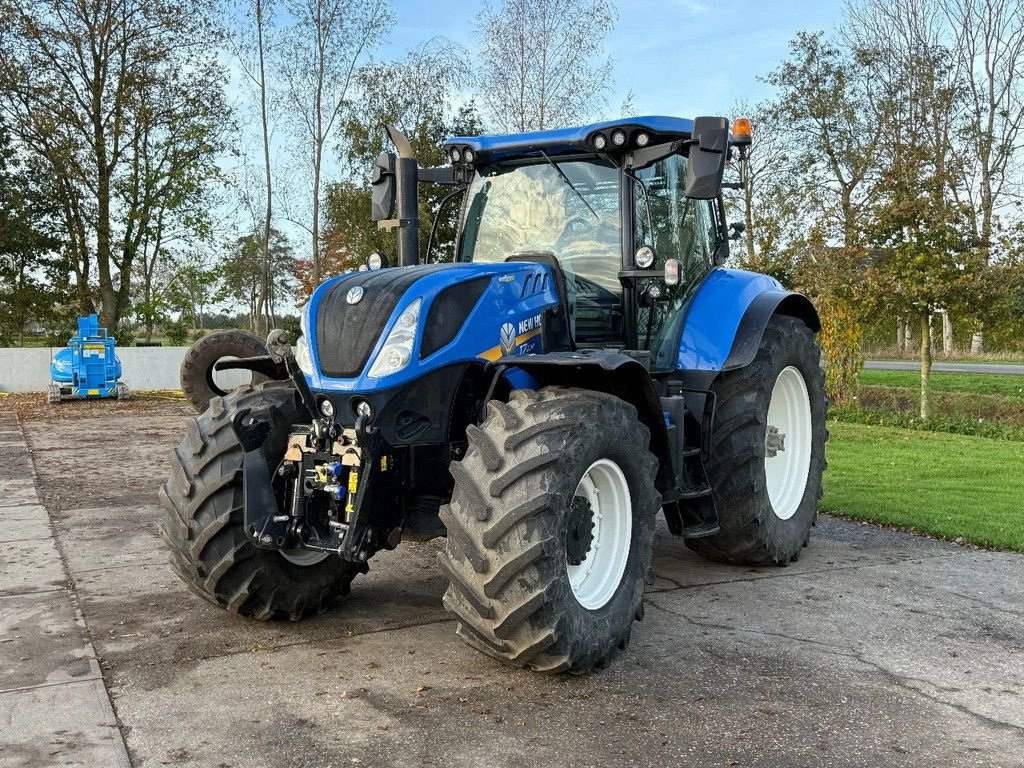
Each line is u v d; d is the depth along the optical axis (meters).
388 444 3.77
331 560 4.39
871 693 3.40
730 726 3.11
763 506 5.07
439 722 3.16
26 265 26.88
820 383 5.91
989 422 14.05
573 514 3.64
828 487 7.73
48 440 11.70
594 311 4.69
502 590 3.31
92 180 24.81
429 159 18.27
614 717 3.19
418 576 5.20
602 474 3.81
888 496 7.29
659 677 3.57
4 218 25.17
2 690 3.45
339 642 4.04
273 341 3.97
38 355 21.11
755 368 5.10
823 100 27.28
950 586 4.87
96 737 3.04
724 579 5.06
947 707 3.27
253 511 3.82
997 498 7.20
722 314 5.16
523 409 3.53
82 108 24.27
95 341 18.22
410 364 3.71
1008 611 4.43
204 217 26.33
